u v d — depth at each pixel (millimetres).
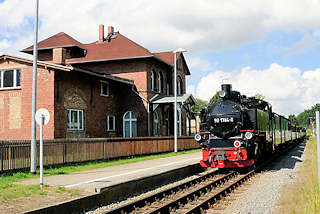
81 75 21219
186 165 13844
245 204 8430
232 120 14141
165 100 26500
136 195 9766
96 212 7801
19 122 19328
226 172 14664
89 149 15414
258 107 17094
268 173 13945
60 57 20797
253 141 14086
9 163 11570
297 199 8531
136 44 28641
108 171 12602
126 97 26781
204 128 15297
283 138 24906
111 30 31141
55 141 13570
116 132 25734
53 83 18781
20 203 7363
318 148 8297
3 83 20062
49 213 7012
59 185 9438
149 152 20203
